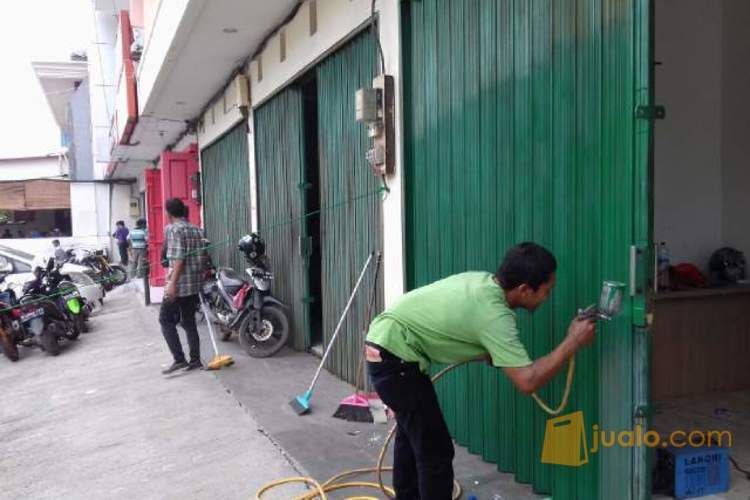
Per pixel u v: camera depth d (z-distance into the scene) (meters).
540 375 2.31
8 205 24.25
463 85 3.55
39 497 3.93
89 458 4.44
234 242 9.00
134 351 7.84
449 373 3.83
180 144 13.05
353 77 4.94
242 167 8.41
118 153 15.02
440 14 3.75
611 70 2.56
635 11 2.43
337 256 5.48
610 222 2.60
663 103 4.89
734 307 4.76
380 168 4.36
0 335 8.15
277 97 6.87
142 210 21.02
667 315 4.53
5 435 5.39
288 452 3.89
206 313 7.05
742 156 4.96
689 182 5.03
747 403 4.45
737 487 3.05
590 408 2.77
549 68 2.90
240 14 6.02
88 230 22.08
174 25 6.48
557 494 2.99
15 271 12.76
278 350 6.54
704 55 5.02
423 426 2.67
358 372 4.77
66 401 6.11
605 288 2.31
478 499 3.11
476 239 3.47
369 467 3.61
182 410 5.09
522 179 3.10
